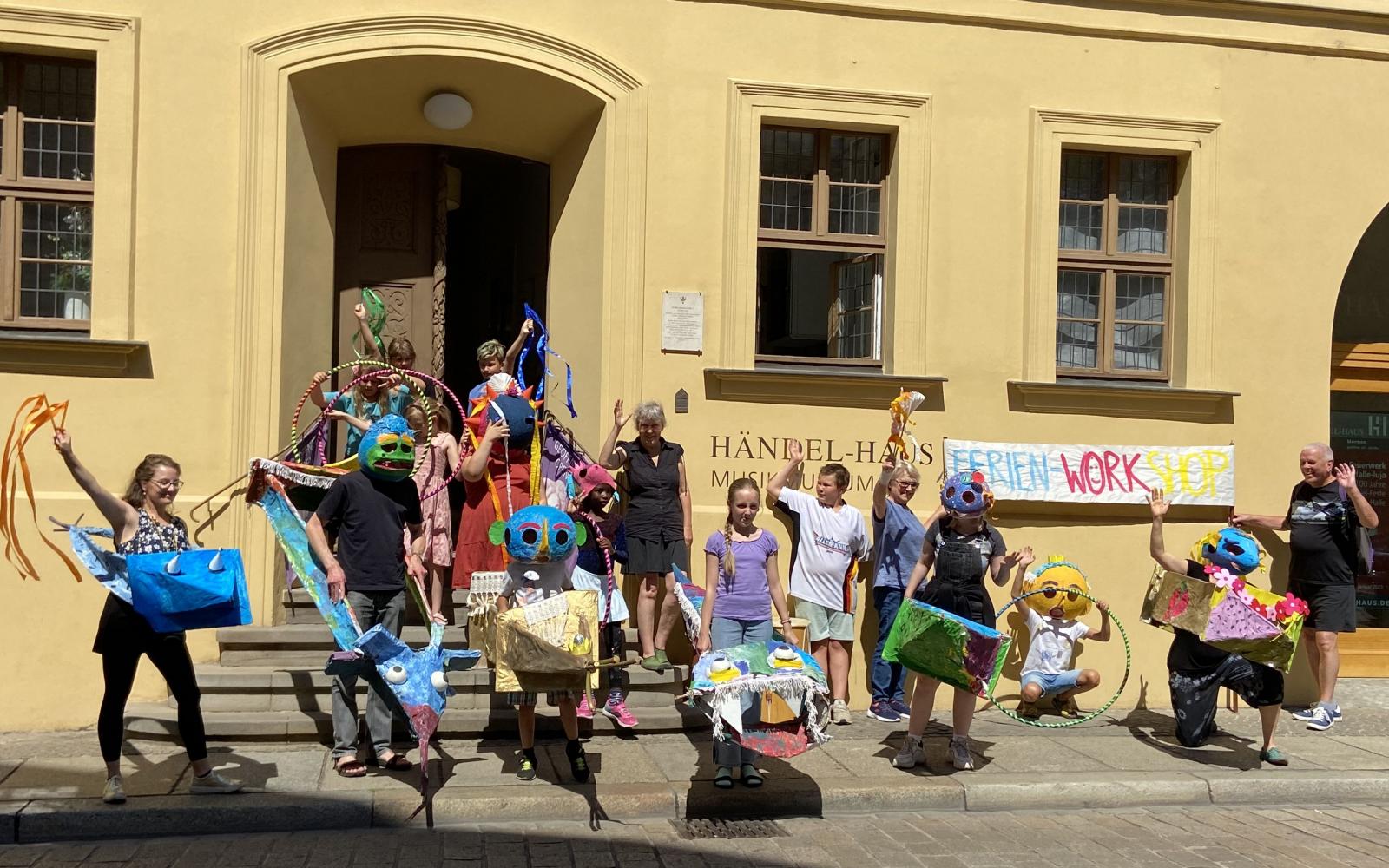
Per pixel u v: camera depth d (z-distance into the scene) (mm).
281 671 7426
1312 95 9641
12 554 7637
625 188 8641
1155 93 9406
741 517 6934
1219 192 9484
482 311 10984
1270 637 7191
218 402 8016
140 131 7973
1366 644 10375
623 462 7984
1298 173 9609
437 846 5719
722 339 8750
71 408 7828
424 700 5953
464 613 8234
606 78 8633
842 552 8258
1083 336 9562
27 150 8078
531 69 8508
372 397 8375
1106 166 9594
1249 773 7156
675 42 8750
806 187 9180
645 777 6652
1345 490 8703
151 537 6031
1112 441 9266
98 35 7891
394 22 8312
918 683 7113
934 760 7316
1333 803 7012
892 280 9102
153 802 5961
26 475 6504
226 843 5746
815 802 6535
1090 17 9281
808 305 9203
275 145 8148
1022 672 8742
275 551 8055
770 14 8875
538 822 6168
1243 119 9539
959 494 6930
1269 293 9539
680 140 8734
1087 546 9172
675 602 7871
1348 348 10359
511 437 7828
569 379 8039
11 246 8031
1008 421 9133
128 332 7875
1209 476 9258
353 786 6324
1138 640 9172
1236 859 5773
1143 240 9656
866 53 9008
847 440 8914
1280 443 9508
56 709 7629
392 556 6516
